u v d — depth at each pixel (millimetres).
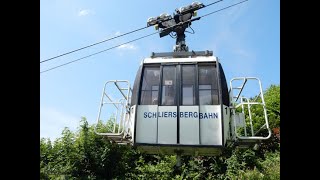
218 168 12656
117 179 12070
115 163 12453
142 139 7512
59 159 12461
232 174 11969
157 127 7527
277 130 15336
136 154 13461
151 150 8086
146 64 8164
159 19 8945
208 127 7379
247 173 11711
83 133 12797
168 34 9164
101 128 13094
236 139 7750
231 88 8086
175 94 7707
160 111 7613
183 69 7961
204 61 7996
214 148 7320
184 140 7367
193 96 7645
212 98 7594
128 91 8297
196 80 7793
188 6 8922
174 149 7809
